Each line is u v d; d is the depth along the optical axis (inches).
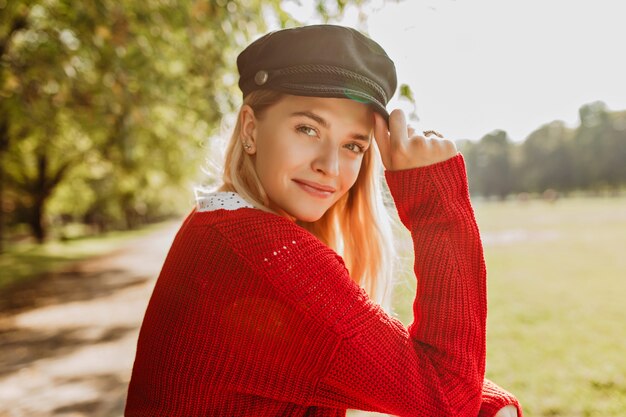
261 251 35.3
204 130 278.5
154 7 196.4
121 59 209.9
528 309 314.7
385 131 42.3
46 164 1042.7
